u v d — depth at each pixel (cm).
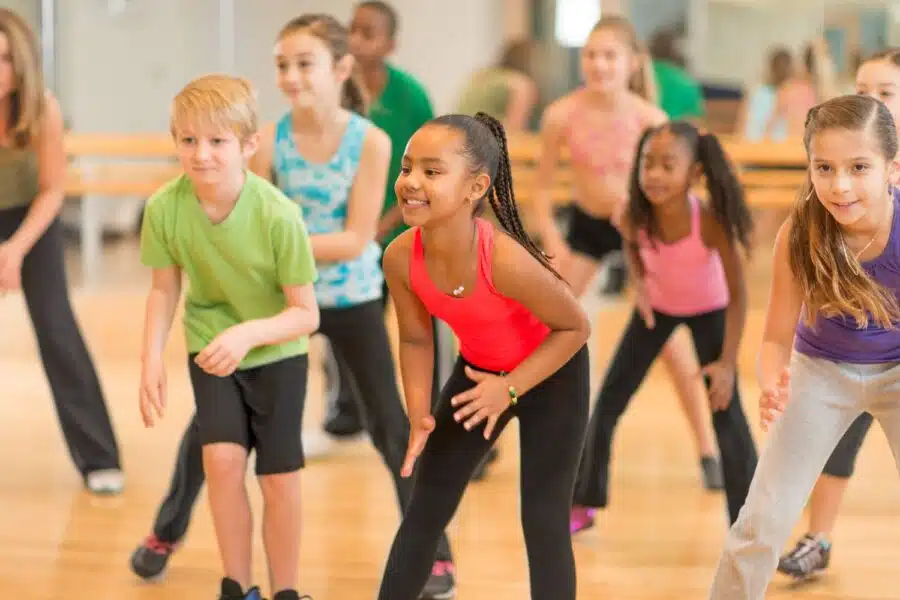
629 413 562
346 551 379
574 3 860
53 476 454
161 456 479
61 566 364
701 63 798
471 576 361
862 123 254
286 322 297
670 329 390
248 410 310
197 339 309
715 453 481
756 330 654
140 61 789
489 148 257
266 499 307
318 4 798
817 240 271
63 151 417
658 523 412
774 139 734
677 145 365
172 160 727
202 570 363
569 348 269
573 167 462
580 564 373
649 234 379
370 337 351
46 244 423
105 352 645
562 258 468
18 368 627
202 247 299
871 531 407
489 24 902
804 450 283
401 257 267
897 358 280
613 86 448
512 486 450
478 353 280
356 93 391
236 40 793
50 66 761
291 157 357
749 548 282
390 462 349
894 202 269
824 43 783
